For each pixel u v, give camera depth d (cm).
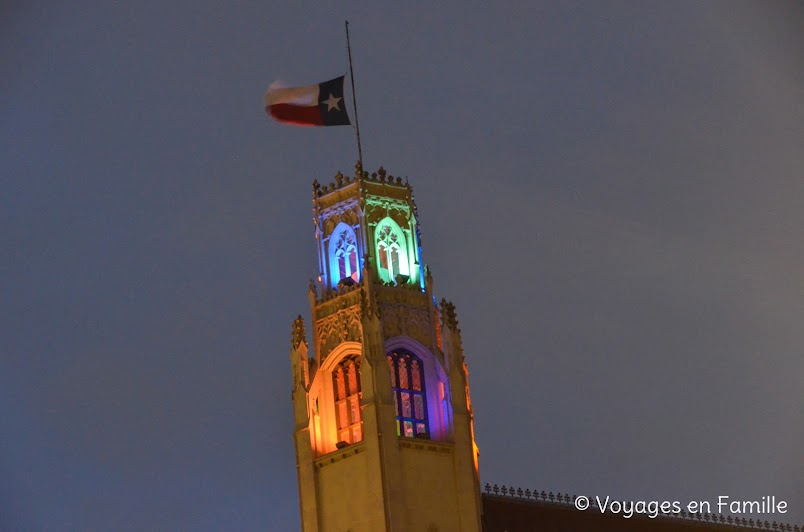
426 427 14538
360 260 14762
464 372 14750
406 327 14675
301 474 14400
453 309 14950
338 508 14212
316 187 15075
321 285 14838
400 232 14950
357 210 14862
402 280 14812
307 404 14538
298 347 14700
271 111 15412
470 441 14500
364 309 14500
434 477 14312
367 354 14375
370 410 14225
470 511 14288
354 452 14262
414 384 14625
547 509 15500
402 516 14038
